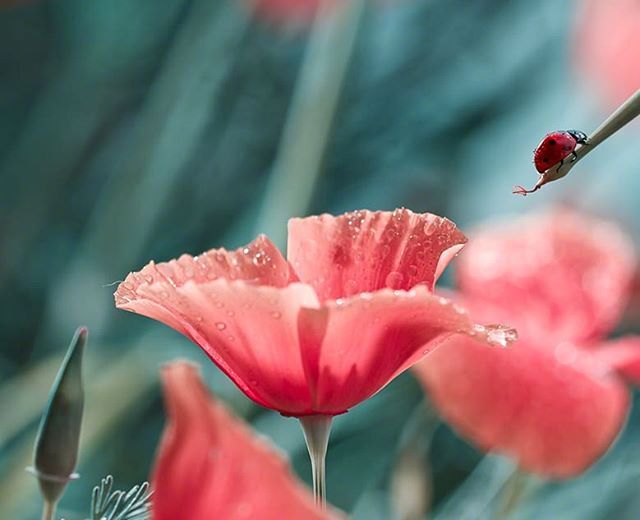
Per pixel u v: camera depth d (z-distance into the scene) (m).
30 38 1.24
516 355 0.62
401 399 0.91
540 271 0.69
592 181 1.10
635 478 0.86
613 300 0.69
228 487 0.39
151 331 0.88
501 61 1.15
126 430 0.89
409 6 1.15
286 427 0.81
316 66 0.84
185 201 1.07
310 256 0.45
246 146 1.11
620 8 1.04
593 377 0.63
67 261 1.12
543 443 0.60
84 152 1.15
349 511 0.89
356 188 1.14
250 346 0.44
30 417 0.81
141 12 1.15
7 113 1.23
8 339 1.09
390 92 1.14
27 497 0.75
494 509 0.63
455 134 1.16
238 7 1.00
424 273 0.44
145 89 1.14
